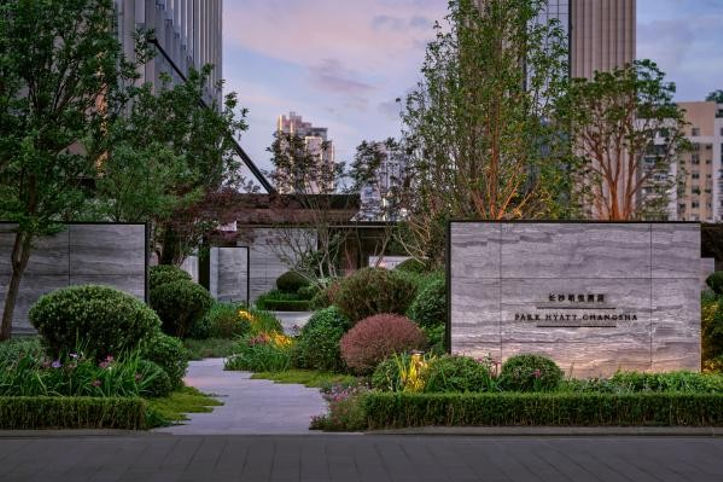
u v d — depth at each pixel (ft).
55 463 30.14
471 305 46.73
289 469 29.40
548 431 35.86
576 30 341.00
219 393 49.39
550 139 79.66
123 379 39.52
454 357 42.50
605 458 31.55
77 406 35.63
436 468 29.78
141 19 128.67
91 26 55.11
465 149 78.18
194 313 73.72
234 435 35.27
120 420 35.88
